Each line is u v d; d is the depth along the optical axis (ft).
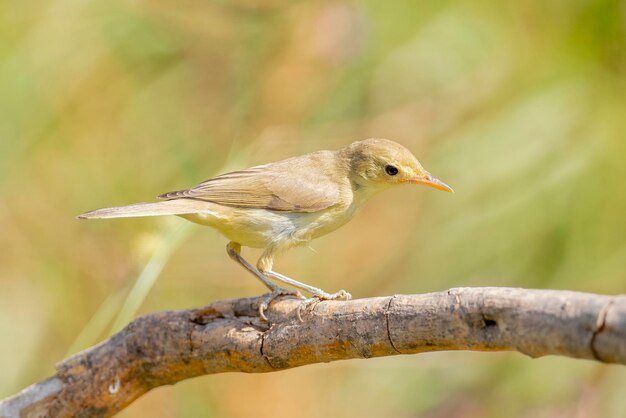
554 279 41.81
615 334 18.35
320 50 45.01
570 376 40.57
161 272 42.98
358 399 42.47
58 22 45.47
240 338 25.76
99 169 45.39
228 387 42.01
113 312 38.93
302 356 24.98
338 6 44.96
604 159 41.81
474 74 44.80
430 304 21.91
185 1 44.70
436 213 44.32
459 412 41.55
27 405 27.25
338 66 45.29
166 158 45.78
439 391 42.39
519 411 40.83
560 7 42.63
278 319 25.73
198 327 26.53
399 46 45.44
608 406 39.19
